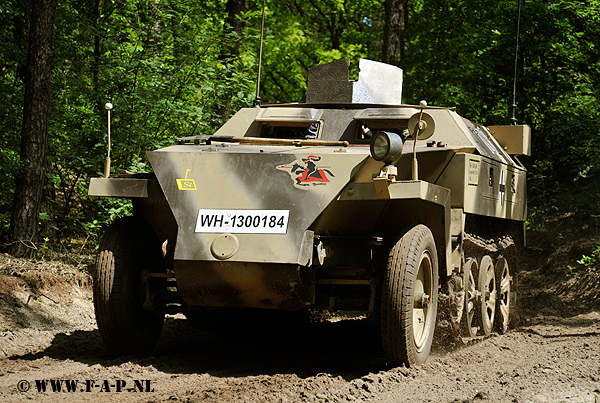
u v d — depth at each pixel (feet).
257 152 20.30
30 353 21.89
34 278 29.25
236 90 45.52
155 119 40.88
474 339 25.07
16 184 32.27
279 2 87.97
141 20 42.32
